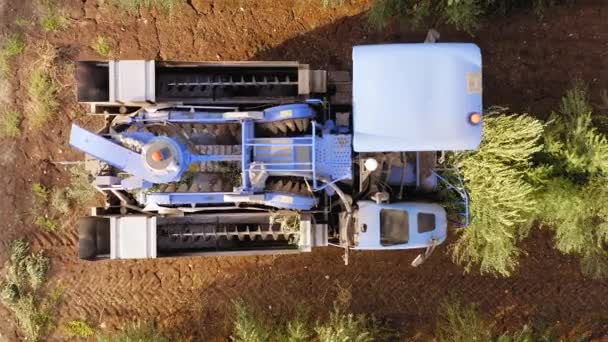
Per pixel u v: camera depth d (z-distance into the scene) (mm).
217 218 6891
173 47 8047
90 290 8031
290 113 6352
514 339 7531
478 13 7289
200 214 6797
